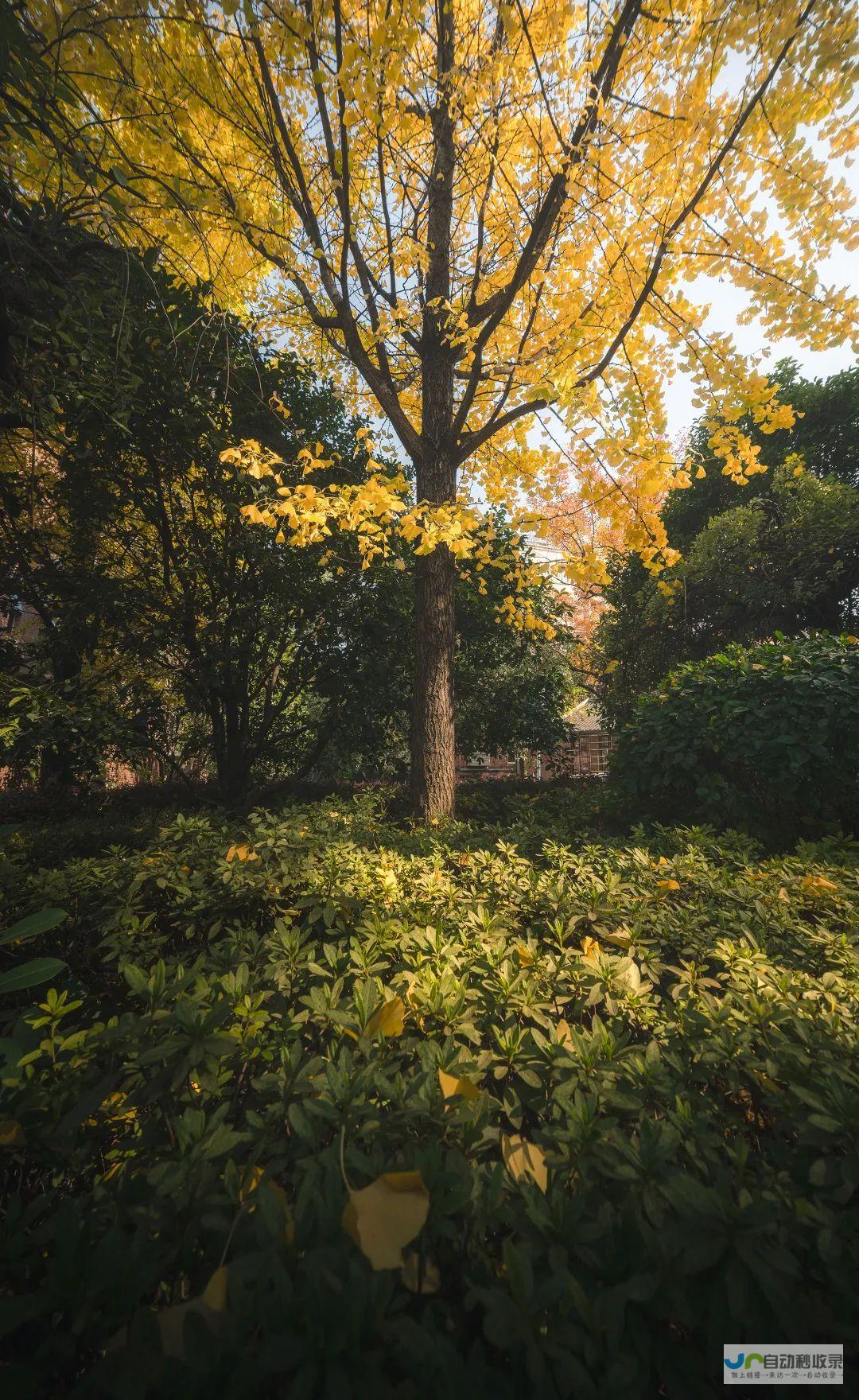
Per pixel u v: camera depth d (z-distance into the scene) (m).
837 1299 0.74
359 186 4.11
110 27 2.69
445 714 4.41
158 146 3.28
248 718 6.36
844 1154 0.98
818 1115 0.94
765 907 2.07
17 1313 0.66
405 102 3.71
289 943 1.62
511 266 4.54
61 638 5.14
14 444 4.77
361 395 5.77
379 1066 1.13
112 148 3.27
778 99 2.79
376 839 3.40
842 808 4.27
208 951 1.95
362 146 3.76
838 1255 0.75
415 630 4.54
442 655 4.45
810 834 4.30
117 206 2.99
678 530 12.24
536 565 5.29
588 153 3.07
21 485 4.90
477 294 4.42
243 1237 0.75
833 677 4.09
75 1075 1.10
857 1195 0.92
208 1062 1.11
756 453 3.85
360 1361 0.61
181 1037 1.12
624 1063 1.14
